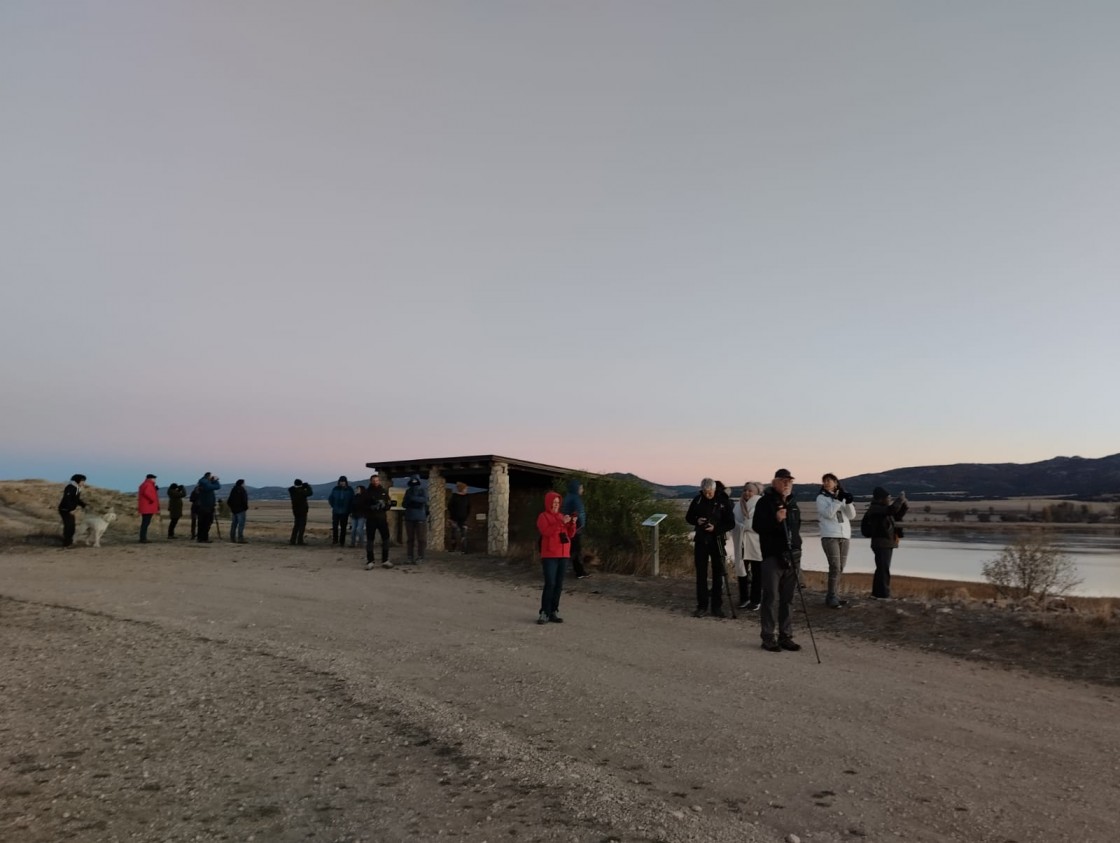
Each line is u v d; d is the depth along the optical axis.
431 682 7.59
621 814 4.41
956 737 5.95
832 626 10.64
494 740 5.73
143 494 23.39
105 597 12.95
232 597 13.15
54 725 6.21
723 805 4.62
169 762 5.37
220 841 4.14
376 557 19.78
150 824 4.35
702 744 5.76
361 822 4.36
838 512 11.66
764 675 7.91
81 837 4.17
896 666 8.39
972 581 27.09
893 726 6.22
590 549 18.31
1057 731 6.11
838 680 7.72
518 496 23.19
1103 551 55.53
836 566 11.55
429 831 4.23
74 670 8.03
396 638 9.77
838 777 5.09
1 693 7.15
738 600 13.04
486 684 7.52
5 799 4.70
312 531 34.31
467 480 26.33
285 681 7.56
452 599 13.11
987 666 8.45
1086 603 13.68
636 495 19.09
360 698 6.92
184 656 8.67
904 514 12.67
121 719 6.37
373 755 5.48
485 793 4.76
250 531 33.56
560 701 6.92
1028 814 4.50
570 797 4.67
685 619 11.38
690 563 19.22
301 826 4.32
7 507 30.61
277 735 5.95
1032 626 9.53
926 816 4.47
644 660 8.58
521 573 16.66
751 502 12.20
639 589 14.11
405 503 18.61
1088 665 8.20
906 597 12.66
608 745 5.73
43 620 10.84
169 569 17.08
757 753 5.56
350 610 11.92
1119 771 5.22
